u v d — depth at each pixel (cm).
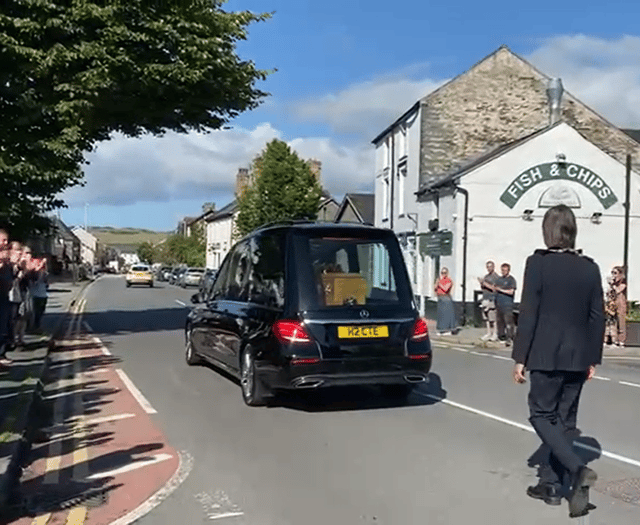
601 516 536
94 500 584
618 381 1241
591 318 548
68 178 1587
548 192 2503
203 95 1820
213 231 9200
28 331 1767
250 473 652
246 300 1020
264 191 4800
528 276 548
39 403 984
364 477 638
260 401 948
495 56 3092
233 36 1803
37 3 1480
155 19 1616
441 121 3044
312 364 877
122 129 1953
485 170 2492
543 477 575
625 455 718
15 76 1517
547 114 3097
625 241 2309
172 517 541
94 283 6931
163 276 8438
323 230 928
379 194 3706
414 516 538
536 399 550
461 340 1881
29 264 1502
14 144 1524
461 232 2489
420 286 2903
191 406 955
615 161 2534
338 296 903
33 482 634
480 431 812
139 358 1434
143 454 720
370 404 970
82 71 1557
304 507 561
